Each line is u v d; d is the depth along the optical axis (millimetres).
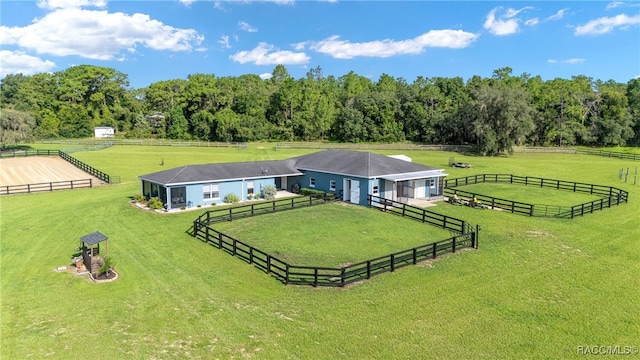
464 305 14008
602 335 12289
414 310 13562
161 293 14805
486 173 47750
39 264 17875
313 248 19781
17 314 13203
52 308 13625
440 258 18672
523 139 67000
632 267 17938
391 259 16953
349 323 12656
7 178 40938
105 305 13836
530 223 25094
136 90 117500
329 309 13570
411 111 92812
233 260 18297
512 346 11586
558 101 79312
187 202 28547
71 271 17047
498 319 13094
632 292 15336
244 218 25703
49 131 90438
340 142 91500
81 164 47094
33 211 27875
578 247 20625
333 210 27984
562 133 78000
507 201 28812
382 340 11727
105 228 23609
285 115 98625
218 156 60812
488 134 66062
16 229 23422
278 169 34562
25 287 15375
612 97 79062
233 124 88438
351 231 22734
